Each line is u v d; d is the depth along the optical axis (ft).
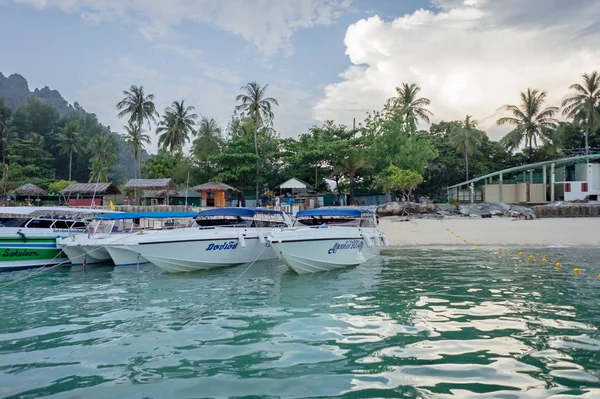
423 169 139.74
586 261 43.39
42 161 228.22
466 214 101.30
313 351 18.66
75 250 45.24
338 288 32.09
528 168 136.26
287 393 14.57
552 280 33.96
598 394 14.14
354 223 46.03
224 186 126.72
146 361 17.95
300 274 37.99
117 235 45.19
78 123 270.67
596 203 95.81
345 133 164.14
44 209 48.70
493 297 28.45
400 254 50.21
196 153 169.89
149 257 38.29
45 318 25.25
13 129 237.04
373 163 143.23
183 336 21.29
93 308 27.55
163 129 182.09
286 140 162.40
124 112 177.99
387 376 15.83
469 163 166.09
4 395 14.87
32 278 39.50
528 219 85.05
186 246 39.32
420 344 19.33
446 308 25.73
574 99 150.20
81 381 15.99
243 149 148.36
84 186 126.11
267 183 159.33
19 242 44.34
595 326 21.70
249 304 27.73
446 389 14.64
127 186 126.82
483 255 48.78
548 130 153.99
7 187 178.40
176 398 14.39
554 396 14.02
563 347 18.65
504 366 16.60
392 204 104.12
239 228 44.09
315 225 44.91
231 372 16.55
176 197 158.81
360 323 22.88
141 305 28.12
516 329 21.34
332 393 14.49
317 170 153.07
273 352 18.66
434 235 65.62
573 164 144.36
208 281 36.11
